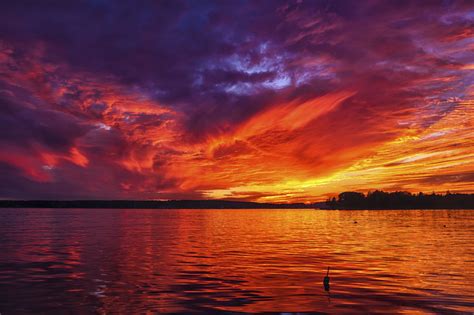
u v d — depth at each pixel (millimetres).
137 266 20969
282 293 14727
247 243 34469
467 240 35875
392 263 21703
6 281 16828
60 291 15008
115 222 78250
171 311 12406
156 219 100438
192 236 42688
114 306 12961
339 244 33000
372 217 113625
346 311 12398
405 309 12602
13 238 38562
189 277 17797
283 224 74688
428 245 31359
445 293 14602
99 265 21312
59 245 31734
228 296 14258
